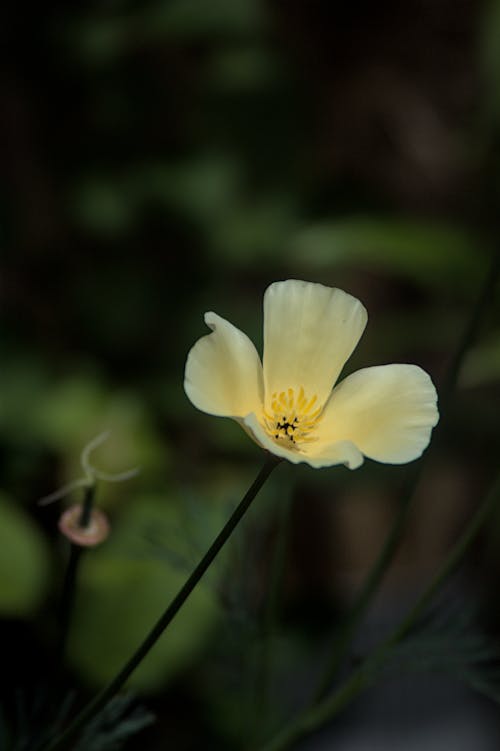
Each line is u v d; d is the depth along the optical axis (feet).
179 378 3.21
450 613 1.88
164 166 3.43
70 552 1.54
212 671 2.57
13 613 2.23
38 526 2.73
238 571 1.90
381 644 1.79
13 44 3.46
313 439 1.47
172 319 3.39
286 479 1.77
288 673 2.74
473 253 2.78
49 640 2.26
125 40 3.38
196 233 3.46
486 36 2.85
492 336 2.74
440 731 3.13
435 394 1.46
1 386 3.01
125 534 2.43
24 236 3.45
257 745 1.84
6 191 3.43
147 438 2.80
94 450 2.72
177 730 2.59
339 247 2.72
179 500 2.59
